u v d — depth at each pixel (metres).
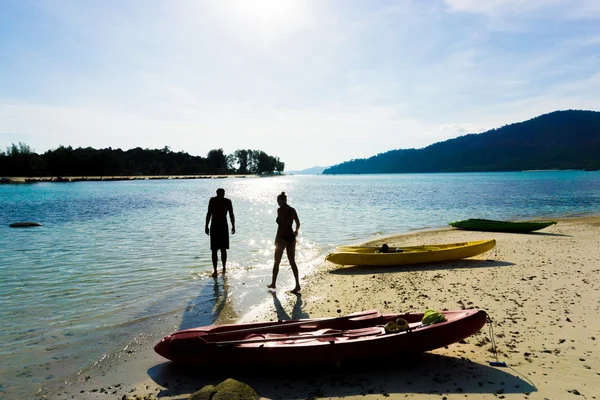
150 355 6.08
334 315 7.83
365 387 4.97
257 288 9.79
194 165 175.00
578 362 5.37
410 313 6.36
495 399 4.51
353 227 22.14
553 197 45.75
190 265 12.11
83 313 7.86
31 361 5.82
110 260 12.65
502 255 13.82
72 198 45.03
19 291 9.24
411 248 13.71
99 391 5.01
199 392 4.56
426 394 4.69
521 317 7.25
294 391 4.95
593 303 7.98
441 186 79.75
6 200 41.59
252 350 5.35
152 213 28.66
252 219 25.48
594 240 16.73
